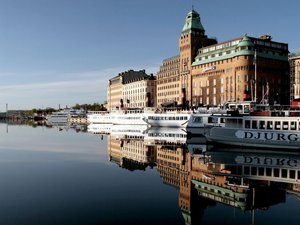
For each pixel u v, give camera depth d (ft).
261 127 260.21
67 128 625.00
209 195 138.72
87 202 129.59
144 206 124.98
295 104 285.43
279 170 184.55
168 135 408.26
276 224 107.96
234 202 129.80
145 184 157.48
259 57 600.80
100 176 175.22
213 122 358.64
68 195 138.82
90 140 365.20
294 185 153.17
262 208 122.93
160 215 115.96
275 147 256.52
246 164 203.72
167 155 247.29
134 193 142.20
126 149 284.20
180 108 518.78
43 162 217.56
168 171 187.83
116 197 136.15
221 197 135.85
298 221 110.32
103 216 114.62
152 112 550.36
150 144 318.86
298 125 247.91
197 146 298.35
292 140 249.14
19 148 293.02
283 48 645.10
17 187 151.33
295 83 636.48
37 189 148.25
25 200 131.85
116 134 447.83
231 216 115.34
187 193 142.10
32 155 249.75
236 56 599.98
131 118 597.11
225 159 223.51
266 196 137.39
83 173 182.19
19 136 428.56
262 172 180.34
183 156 240.32
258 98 595.06
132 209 121.80
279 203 128.57
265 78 609.42
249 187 150.30
